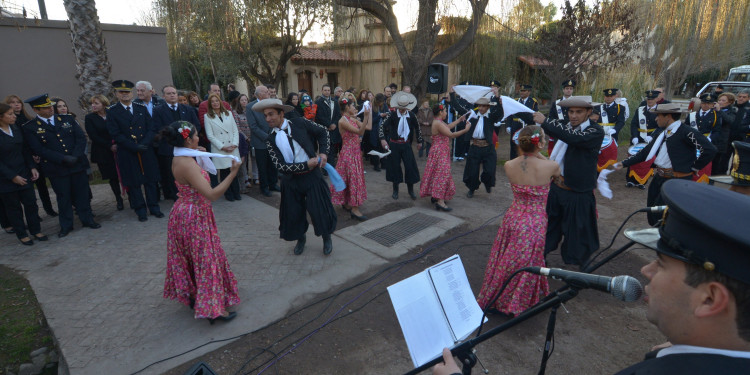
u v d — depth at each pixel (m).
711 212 0.68
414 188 7.30
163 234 5.09
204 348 2.93
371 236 5.00
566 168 3.79
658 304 0.81
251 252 4.54
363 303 3.54
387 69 15.54
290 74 18.06
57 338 3.04
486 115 6.39
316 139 4.38
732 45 13.29
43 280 3.94
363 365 2.79
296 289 3.74
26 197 4.73
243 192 6.95
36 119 4.83
